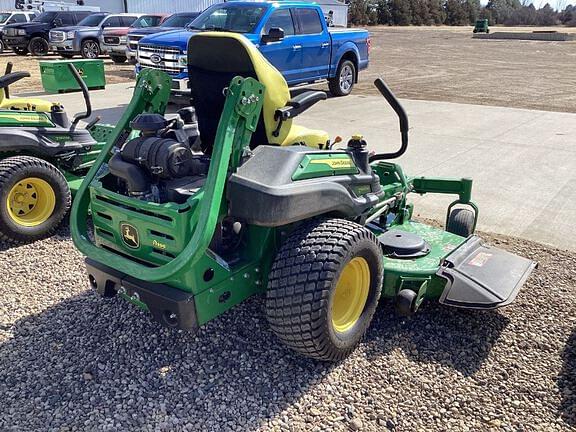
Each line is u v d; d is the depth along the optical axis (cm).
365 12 7000
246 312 354
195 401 280
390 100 370
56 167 507
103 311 360
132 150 292
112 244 309
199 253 252
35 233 468
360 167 331
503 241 480
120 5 3130
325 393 287
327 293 274
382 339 334
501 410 278
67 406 276
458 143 838
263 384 292
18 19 2420
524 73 1864
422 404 281
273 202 260
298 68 1152
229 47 298
